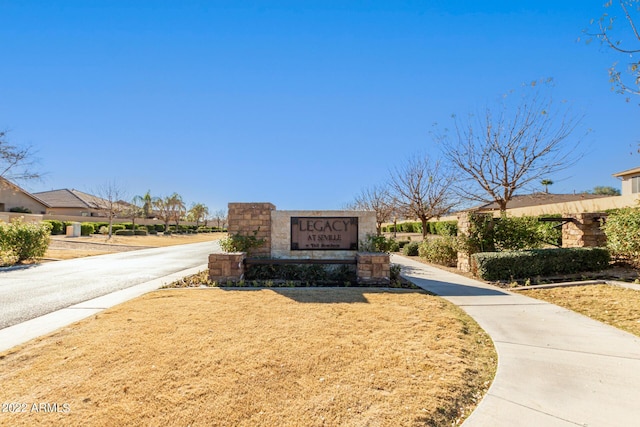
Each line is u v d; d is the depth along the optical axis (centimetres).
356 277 879
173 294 724
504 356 392
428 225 2970
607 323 511
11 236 1348
